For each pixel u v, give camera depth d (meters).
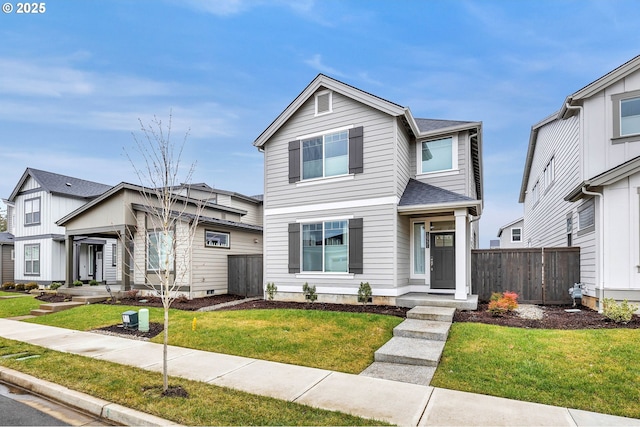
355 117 11.30
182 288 13.69
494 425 3.88
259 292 14.46
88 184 24.14
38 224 21.38
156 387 5.02
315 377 5.47
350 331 7.75
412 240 11.84
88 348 7.32
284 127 12.55
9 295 17.58
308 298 11.17
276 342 7.20
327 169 11.74
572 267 11.05
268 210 12.64
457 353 6.16
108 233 17.50
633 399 4.40
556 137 14.83
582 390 4.67
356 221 10.97
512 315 8.77
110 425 4.27
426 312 8.49
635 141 9.79
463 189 11.53
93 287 16.92
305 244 11.90
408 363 6.00
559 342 6.25
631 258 8.70
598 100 10.29
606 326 7.35
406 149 11.99
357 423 3.93
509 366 5.48
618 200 8.92
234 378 5.43
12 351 7.09
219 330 8.16
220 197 22.95
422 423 3.94
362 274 10.82
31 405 4.85
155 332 8.60
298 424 3.91
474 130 11.73
